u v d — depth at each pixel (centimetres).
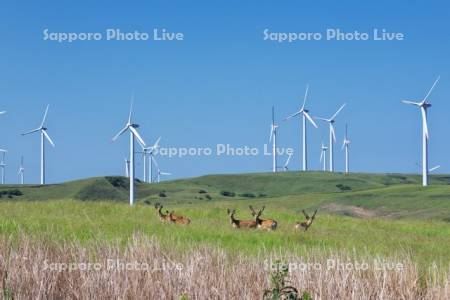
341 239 3503
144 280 1967
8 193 13325
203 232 3344
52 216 3650
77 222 3372
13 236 2612
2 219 3306
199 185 18062
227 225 3834
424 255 3114
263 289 1939
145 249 2228
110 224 3419
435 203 9981
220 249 2428
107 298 1862
